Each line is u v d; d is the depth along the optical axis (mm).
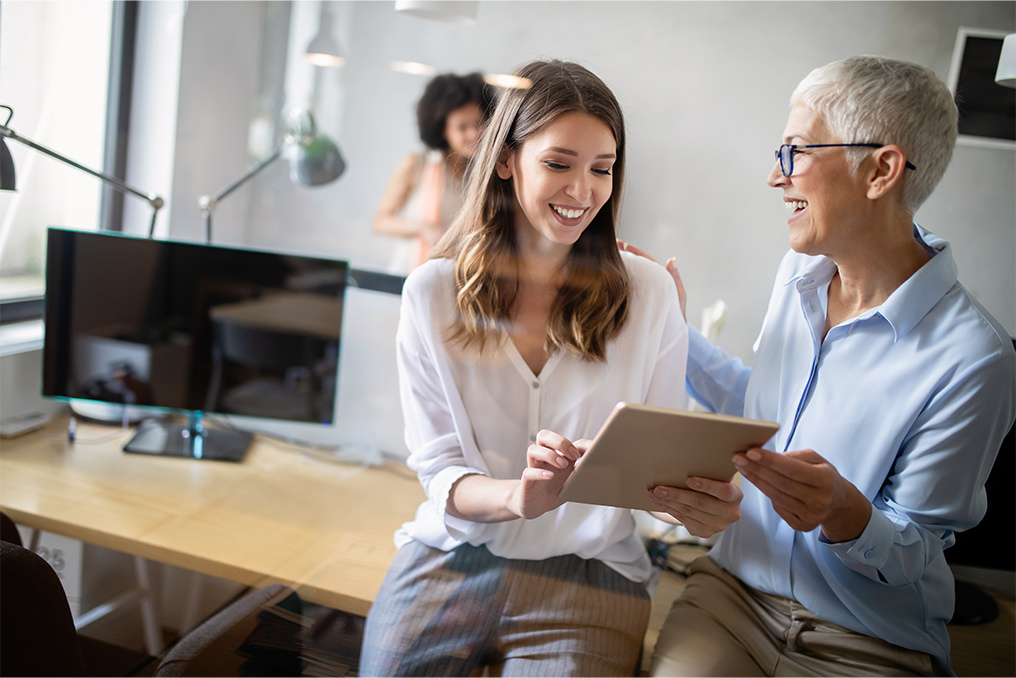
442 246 1018
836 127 777
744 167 1021
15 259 1231
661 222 1059
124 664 968
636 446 635
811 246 826
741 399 999
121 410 1342
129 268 1256
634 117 1055
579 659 900
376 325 1285
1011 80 908
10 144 1163
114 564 1059
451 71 1182
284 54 1286
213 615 1000
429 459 978
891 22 950
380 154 1268
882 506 839
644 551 1011
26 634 832
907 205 793
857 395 843
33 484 1137
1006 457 916
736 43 1009
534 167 933
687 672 853
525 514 843
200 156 1348
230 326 1273
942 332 802
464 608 953
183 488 1163
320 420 1297
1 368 1242
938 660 863
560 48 1104
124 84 1314
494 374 969
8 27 1126
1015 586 932
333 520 1088
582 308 949
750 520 929
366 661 927
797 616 885
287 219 1342
